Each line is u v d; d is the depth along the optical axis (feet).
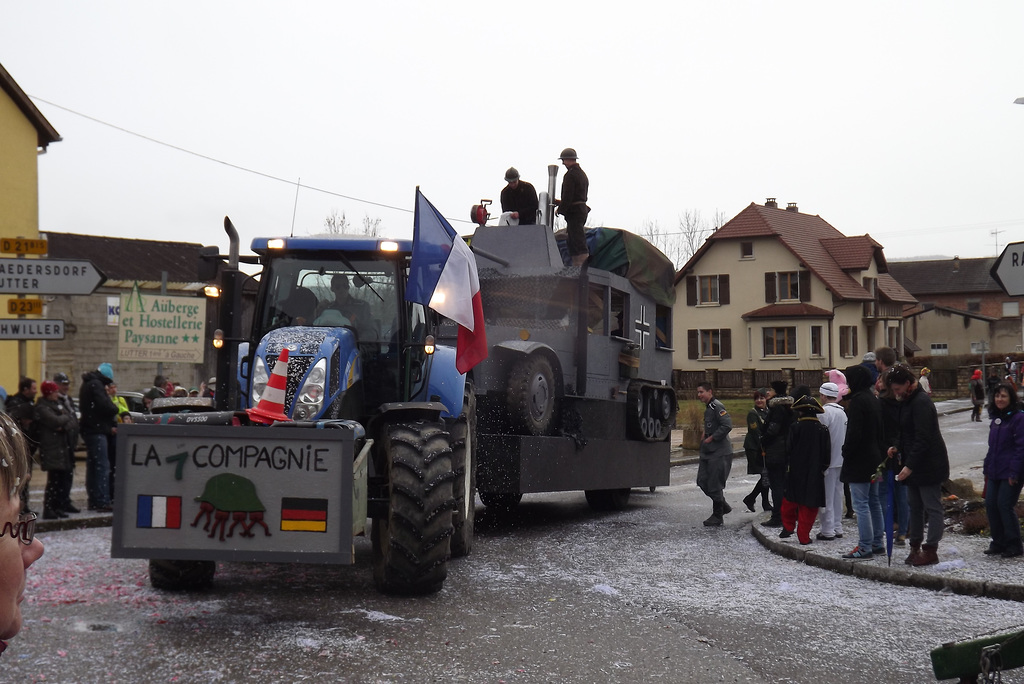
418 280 25.58
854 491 29.73
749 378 164.66
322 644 19.36
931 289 265.75
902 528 32.73
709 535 37.60
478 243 41.52
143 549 20.97
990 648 12.32
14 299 34.42
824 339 175.63
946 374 168.76
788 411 38.19
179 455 21.11
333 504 21.06
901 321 200.64
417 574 23.79
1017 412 28.91
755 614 22.97
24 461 5.82
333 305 27.37
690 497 53.21
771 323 179.83
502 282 39.75
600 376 43.01
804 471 32.78
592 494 46.57
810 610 23.47
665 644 19.90
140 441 21.06
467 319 26.32
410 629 20.84
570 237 43.86
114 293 94.27
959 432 92.68
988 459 29.50
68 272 34.60
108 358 93.15
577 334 40.86
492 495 43.45
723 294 184.44
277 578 27.04
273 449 21.12
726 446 40.34
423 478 23.50
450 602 23.88
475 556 31.83
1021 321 235.61
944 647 12.76
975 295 261.65
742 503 50.03
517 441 35.94
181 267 113.70
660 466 49.83
